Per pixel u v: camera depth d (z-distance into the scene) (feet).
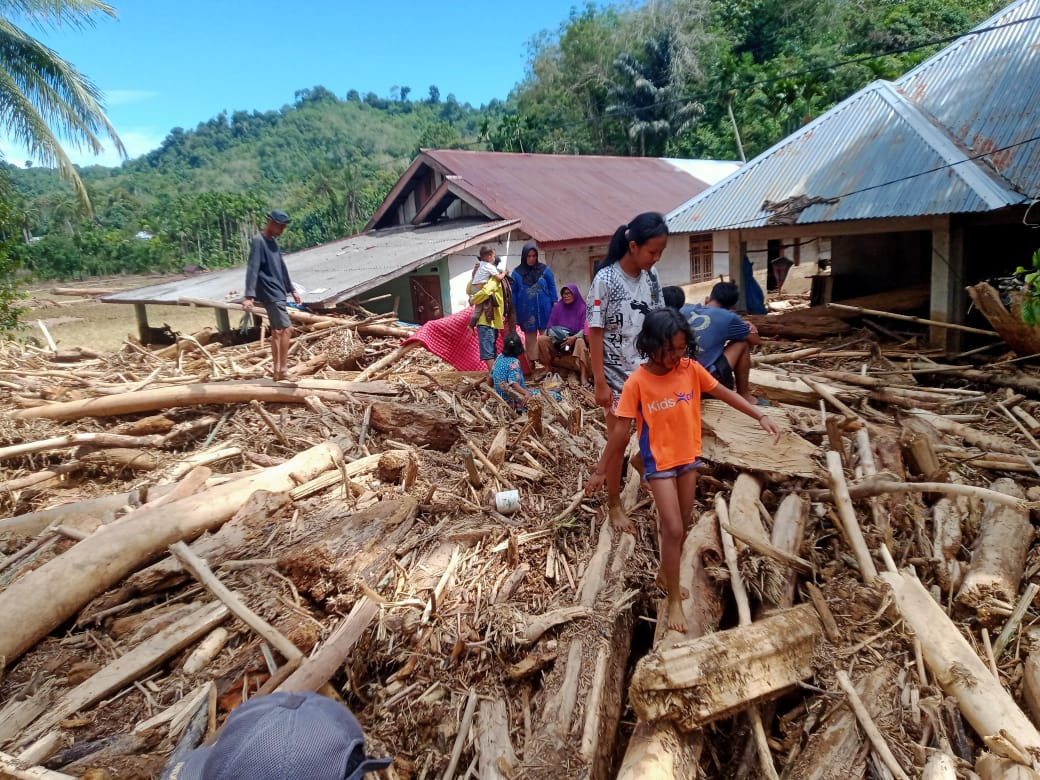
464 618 11.55
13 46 44.98
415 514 14.12
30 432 19.80
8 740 9.32
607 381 13.93
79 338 62.44
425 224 57.77
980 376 20.95
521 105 131.85
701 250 61.52
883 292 31.65
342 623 11.18
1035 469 14.76
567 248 49.75
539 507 14.93
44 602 11.14
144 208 219.00
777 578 11.52
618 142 122.52
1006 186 23.98
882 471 14.01
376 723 10.27
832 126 31.22
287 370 26.02
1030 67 27.76
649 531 13.51
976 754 9.19
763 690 9.18
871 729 9.02
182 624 11.05
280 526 13.51
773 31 113.60
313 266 48.29
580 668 10.26
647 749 8.52
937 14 97.96
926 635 10.34
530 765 8.96
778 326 27.96
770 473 14.11
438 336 28.37
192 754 5.80
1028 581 11.98
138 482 17.62
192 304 39.70
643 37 115.34
